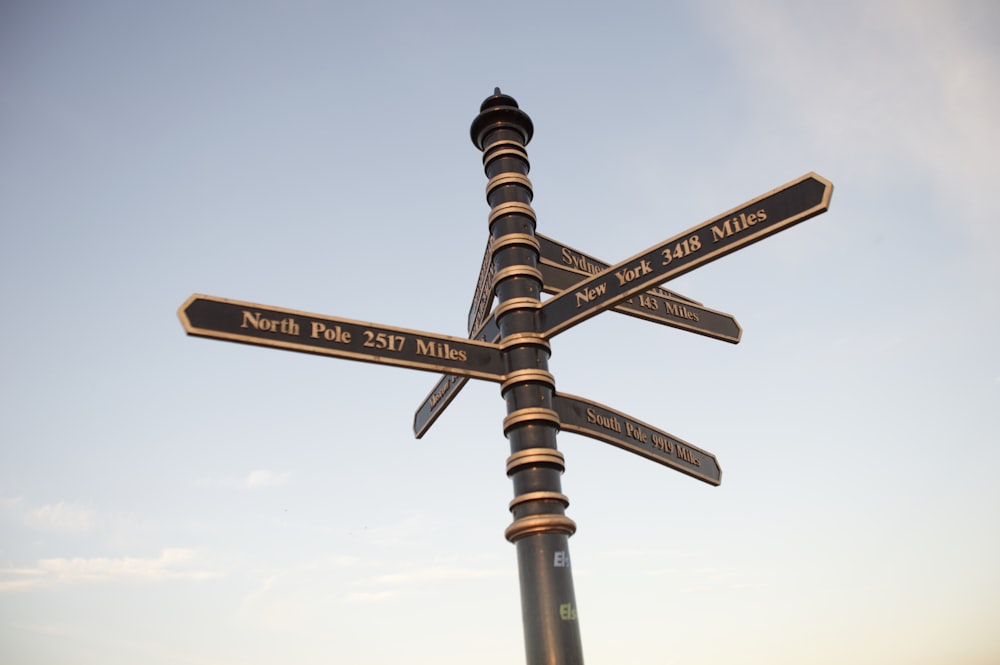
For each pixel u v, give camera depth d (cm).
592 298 191
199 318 161
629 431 211
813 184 173
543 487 179
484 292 231
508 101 234
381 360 179
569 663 160
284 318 173
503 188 219
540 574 168
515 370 192
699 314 234
